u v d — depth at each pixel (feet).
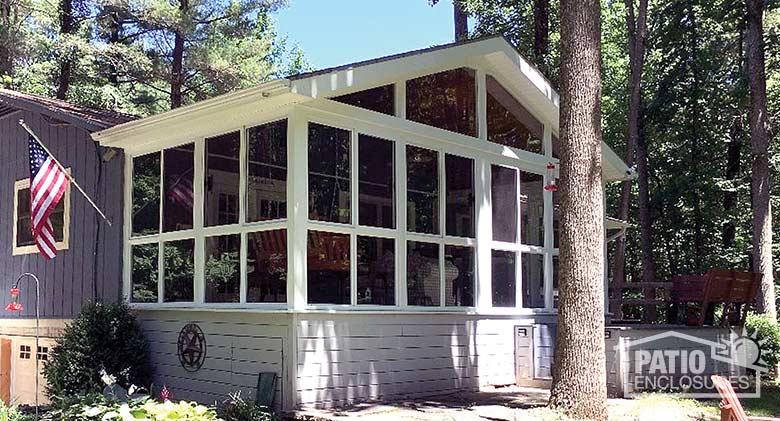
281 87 22.44
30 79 72.54
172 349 27.96
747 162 65.82
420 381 27.17
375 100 26.81
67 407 20.17
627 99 68.64
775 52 55.26
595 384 21.67
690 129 66.54
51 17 65.67
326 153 24.93
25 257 36.63
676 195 65.62
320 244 24.31
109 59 67.67
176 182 28.53
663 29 61.62
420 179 28.55
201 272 26.96
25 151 37.32
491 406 24.14
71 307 33.27
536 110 35.12
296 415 22.24
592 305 21.94
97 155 32.53
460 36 68.80
